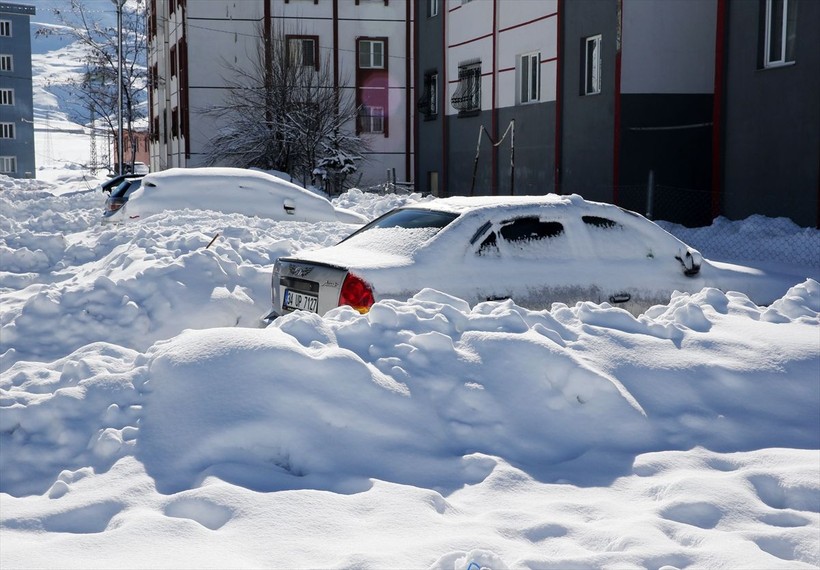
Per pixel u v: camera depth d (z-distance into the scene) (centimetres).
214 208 1914
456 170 3250
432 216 826
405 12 4203
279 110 3809
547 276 802
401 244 787
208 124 4259
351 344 586
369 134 4200
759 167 1806
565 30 2458
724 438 545
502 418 543
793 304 714
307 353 551
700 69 2183
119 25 4844
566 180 2466
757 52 1803
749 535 414
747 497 454
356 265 737
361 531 410
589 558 382
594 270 828
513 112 2800
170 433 496
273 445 498
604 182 2261
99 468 481
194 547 388
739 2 1845
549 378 571
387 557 378
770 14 1788
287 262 793
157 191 1912
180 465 477
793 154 1717
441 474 487
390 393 537
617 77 2166
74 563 372
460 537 399
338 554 387
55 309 955
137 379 549
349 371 541
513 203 825
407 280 739
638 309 848
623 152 2178
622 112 2172
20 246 1527
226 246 1262
